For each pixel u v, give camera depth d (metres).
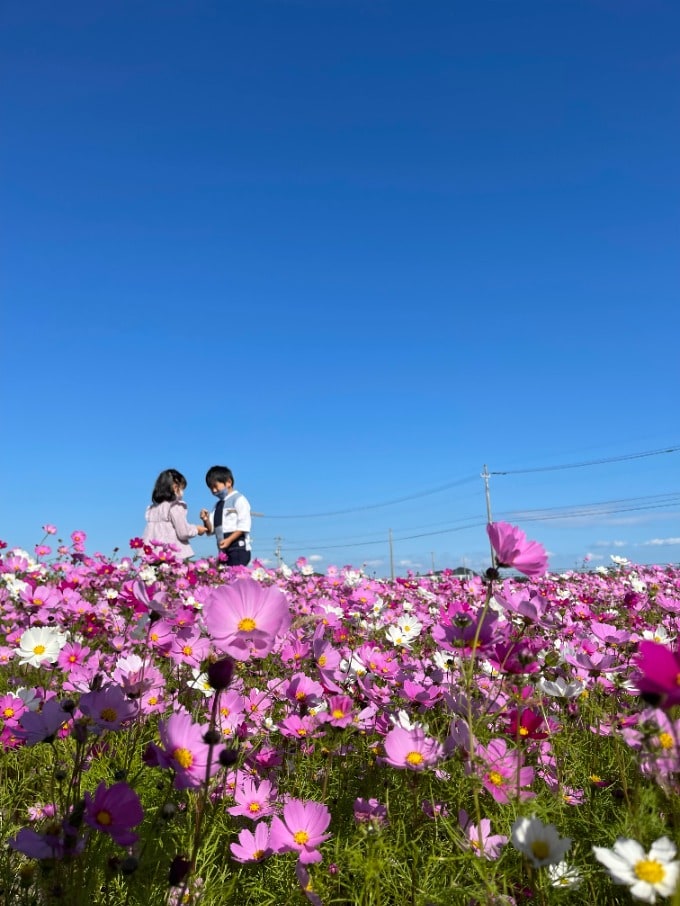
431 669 2.90
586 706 2.85
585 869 1.87
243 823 2.27
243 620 1.74
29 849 1.56
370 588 6.14
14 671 4.14
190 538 9.76
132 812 1.62
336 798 2.55
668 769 1.78
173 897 1.76
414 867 1.91
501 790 1.93
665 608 5.28
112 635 4.08
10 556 7.25
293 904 1.89
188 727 1.77
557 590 6.41
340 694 2.53
